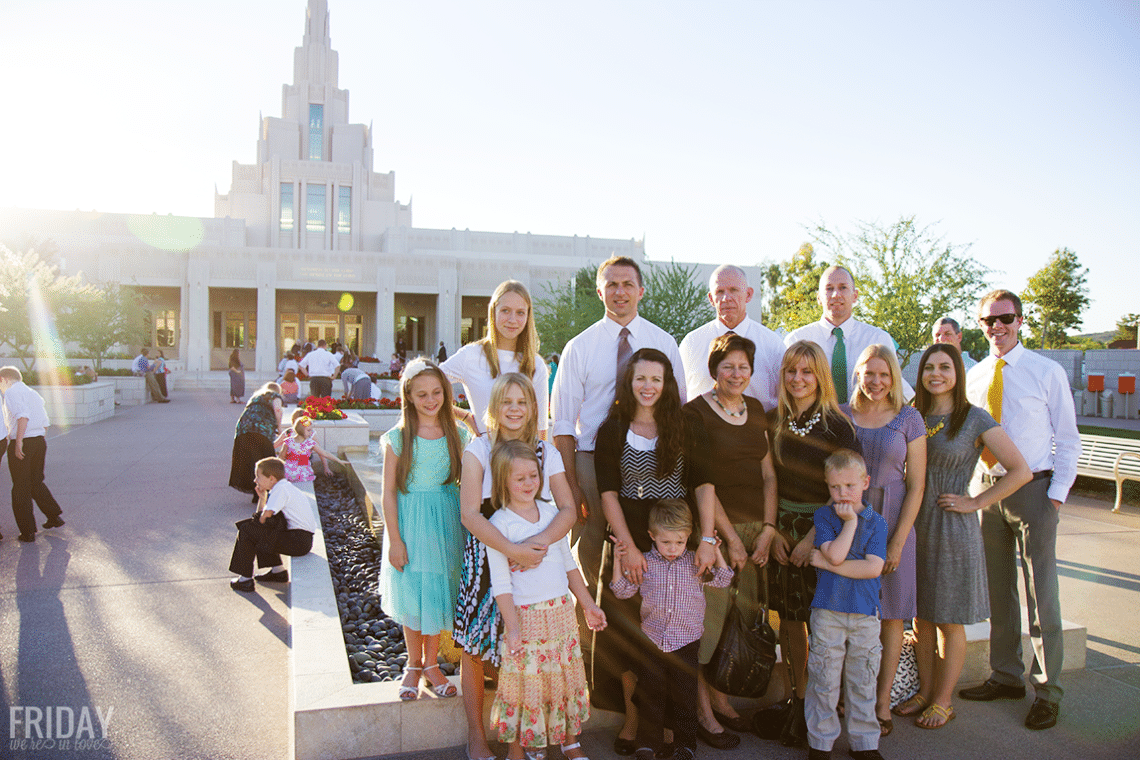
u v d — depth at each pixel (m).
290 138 50.88
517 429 3.27
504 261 40.19
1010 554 4.00
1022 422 4.00
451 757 3.26
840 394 4.51
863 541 3.29
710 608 3.58
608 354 3.92
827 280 4.59
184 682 4.07
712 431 3.52
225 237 43.38
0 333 18.03
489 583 3.14
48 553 6.45
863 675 3.23
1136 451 8.95
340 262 36.97
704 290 28.89
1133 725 3.67
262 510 5.74
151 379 22.03
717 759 3.32
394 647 4.54
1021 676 3.93
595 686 3.40
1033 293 45.28
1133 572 6.43
